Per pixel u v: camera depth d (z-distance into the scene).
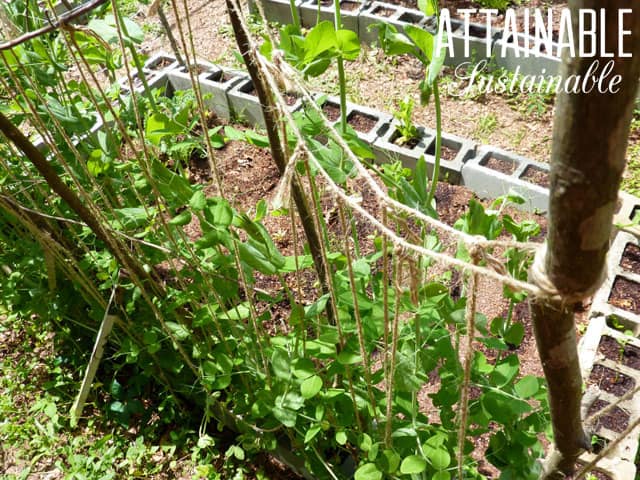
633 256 2.59
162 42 4.36
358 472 1.47
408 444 1.58
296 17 1.67
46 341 2.68
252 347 1.90
